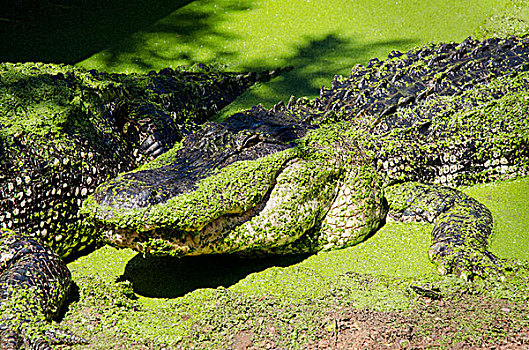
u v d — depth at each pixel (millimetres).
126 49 9883
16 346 3916
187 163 5008
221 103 8242
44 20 10680
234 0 11289
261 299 4688
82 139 5547
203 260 5340
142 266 5305
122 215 4281
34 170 5031
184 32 10367
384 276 5055
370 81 7258
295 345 4121
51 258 4645
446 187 6219
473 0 10750
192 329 4363
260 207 4902
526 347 3920
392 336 4121
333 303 4582
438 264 5164
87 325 4383
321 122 5984
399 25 10234
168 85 7699
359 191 5512
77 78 6070
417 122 6430
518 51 7664
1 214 4816
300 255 5453
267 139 5074
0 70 5820
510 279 4797
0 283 4297
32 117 5230
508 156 6574
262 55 9680
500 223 5785
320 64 9312
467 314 4336
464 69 7238
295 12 10812
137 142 6488
